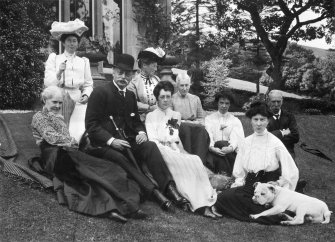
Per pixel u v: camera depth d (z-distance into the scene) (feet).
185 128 24.56
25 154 25.18
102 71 50.21
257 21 76.18
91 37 52.60
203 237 18.61
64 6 54.08
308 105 78.38
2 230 17.40
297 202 20.57
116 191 19.65
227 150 25.07
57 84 26.12
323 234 19.36
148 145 21.90
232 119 26.96
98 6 55.67
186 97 27.66
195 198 21.33
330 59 98.89
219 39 78.28
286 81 103.35
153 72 27.37
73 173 20.57
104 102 22.39
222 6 74.28
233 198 20.98
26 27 46.32
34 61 46.55
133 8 56.08
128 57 22.77
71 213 19.20
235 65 86.33
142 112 26.27
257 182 20.83
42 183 20.59
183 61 68.44
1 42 44.09
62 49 52.21
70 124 24.77
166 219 20.02
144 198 21.12
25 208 19.10
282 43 78.23
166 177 21.52
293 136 26.50
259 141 21.95
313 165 33.68
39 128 22.08
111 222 18.95
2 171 21.91
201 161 22.38
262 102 22.06
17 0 46.03
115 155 21.09
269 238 18.76
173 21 59.67
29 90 45.39
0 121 30.32
